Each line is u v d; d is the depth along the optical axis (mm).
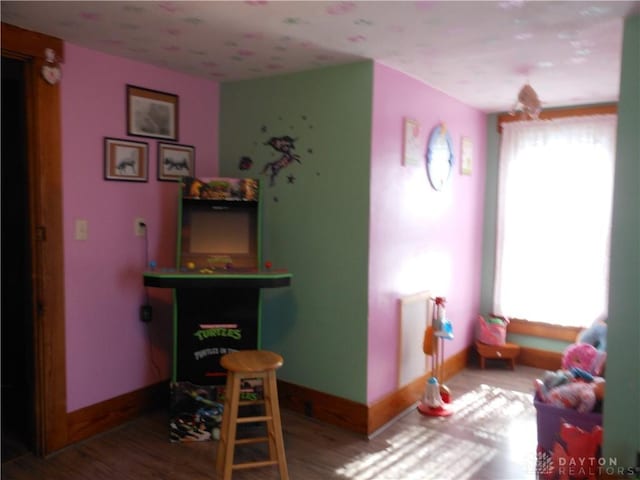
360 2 2018
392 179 3062
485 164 4402
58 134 2582
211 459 2629
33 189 2543
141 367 3105
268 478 2465
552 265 4078
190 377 2826
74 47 2641
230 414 2383
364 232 2891
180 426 2807
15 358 3266
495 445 2838
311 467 2572
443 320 3348
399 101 3080
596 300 3904
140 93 2982
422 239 3451
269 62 2930
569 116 3943
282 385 3303
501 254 4293
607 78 3176
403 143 3143
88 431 2820
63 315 2660
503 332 4176
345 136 2938
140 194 3033
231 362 2422
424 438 2916
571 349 3246
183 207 2885
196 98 3346
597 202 3865
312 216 3107
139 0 2045
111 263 2895
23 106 2553
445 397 3406
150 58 2893
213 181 2904
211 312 2842
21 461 2584
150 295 3125
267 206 3318
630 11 2076
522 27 2285
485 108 4156
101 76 2777
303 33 2412
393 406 3162
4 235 3182
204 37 2506
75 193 2689
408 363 3328
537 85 3379
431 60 2826
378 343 3014
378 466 2590
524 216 4176
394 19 2203
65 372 2691
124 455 2656
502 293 4312
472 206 4234
